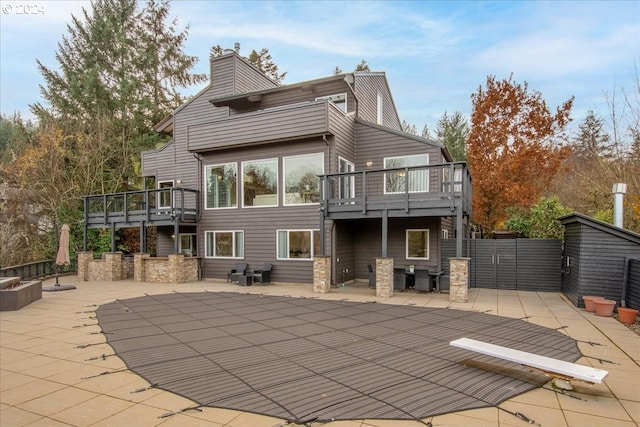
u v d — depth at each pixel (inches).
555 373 162.2
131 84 887.7
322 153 506.0
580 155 671.8
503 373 186.1
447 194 404.2
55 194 760.3
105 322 305.7
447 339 248.2
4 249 733.9
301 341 245.1
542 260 463.2
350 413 143.5
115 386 173.6
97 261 626.8
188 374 187.0
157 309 359.6
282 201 532.7
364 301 396.2
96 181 821.9
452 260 396.2
